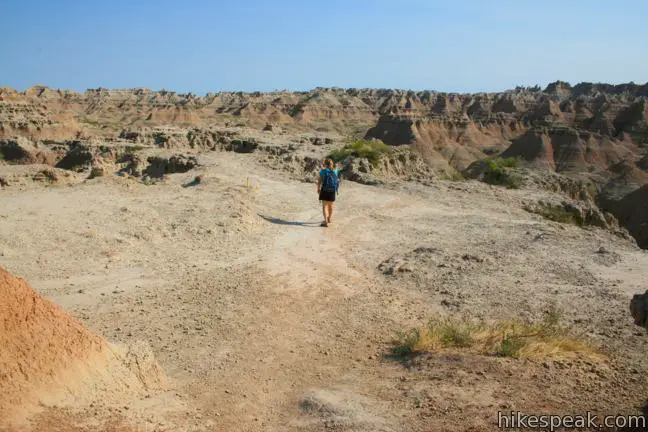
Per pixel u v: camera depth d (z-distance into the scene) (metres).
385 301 10.12
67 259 11.62
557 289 10.48
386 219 17.58
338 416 5.88
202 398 6.52
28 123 82.25
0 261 11.14
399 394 6.37
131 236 13.16
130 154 41.88
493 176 35.62
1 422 4.62
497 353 7.36
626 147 124.38
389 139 134.62
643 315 5.94
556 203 23.34
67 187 18.91
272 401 6.50
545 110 159.62
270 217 17.16
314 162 32.09
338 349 8.10
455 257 12.61
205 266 11.94
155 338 8.32
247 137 47.00
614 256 12.85
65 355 5.60
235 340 8.37
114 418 5.32
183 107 174.88
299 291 10.64
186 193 18.31
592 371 6.80
